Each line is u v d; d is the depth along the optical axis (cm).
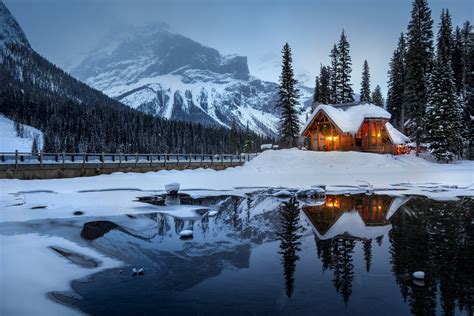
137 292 971
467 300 915
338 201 2408
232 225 1747
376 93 9162
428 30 5938
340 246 1388
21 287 983
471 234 1540
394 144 5397
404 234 1551
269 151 4897
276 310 863
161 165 4372
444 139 5047
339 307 879
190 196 2608
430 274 1092
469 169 4359
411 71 5484
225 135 18525
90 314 845
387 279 1054
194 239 1495
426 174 3900
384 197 2553
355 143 5128
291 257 1260
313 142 5525
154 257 1262
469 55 6300
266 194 2714
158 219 1855
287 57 6247
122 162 4000
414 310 861
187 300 919
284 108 6294
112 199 2403
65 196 2486
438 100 5056
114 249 1346
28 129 15462
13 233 1533
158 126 16688
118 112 16875
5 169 3141
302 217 1922
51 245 1369
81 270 1128
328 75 7331
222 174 4156
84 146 13288
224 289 991
